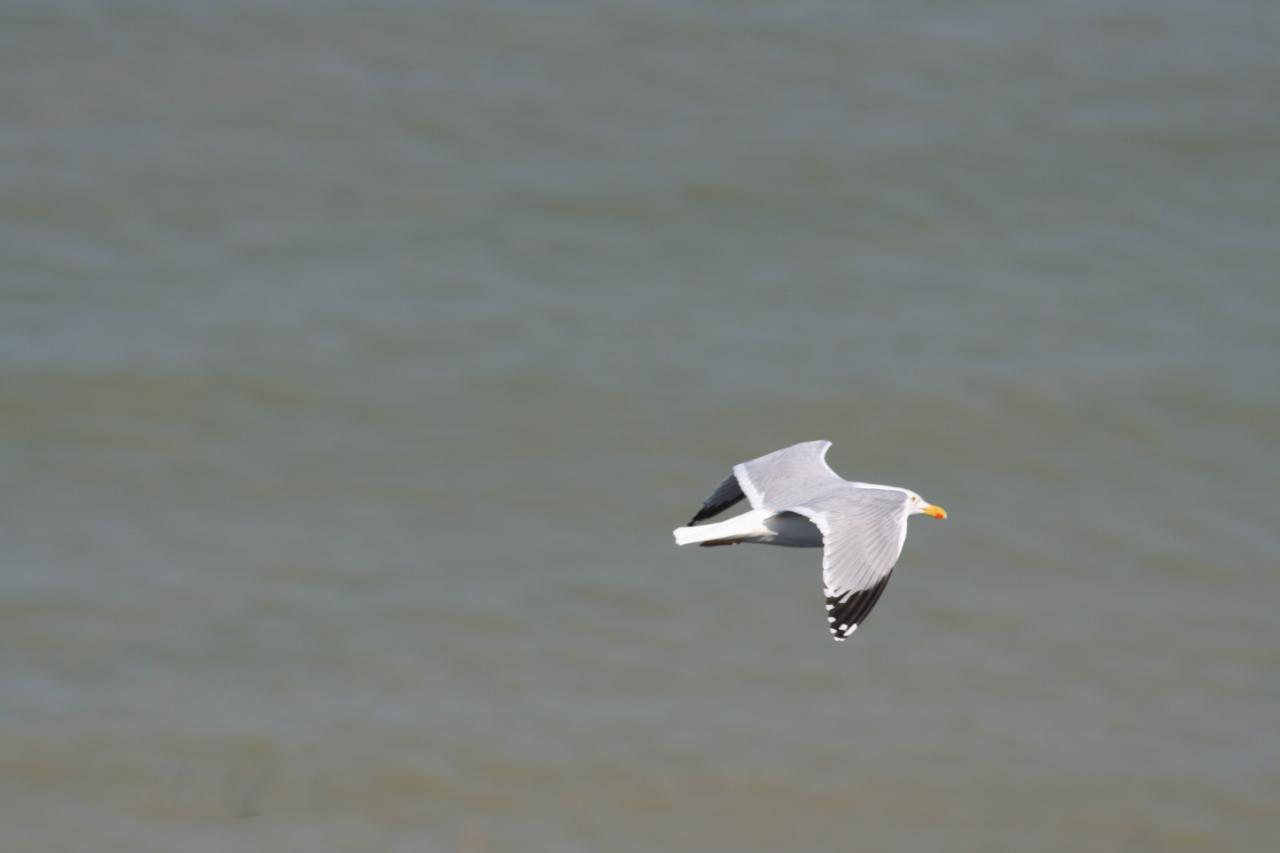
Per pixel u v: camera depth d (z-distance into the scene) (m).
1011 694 17.89
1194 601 19.36
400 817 16.20
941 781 16.67
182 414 21.88
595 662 18.19
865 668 18.25
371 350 22.89
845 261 24.86
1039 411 22.14
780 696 17.73
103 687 17.70
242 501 20.56
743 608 19.05
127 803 16.33
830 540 9.45
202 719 17.31
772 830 16.03
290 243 24.98
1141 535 20.36
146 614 18.72
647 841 15.95
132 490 20.73
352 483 20.89
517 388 22.22
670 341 23.25
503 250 24.88
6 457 21.12
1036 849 15.98
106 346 22.91
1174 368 22.88
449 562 19.61
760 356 22.91
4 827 15.95
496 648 18.34
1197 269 24.80
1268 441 21.70
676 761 16.86
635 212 25.53
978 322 23.70
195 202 25.67
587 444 21.42
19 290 23.95
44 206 25.48
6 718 17.20
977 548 20.16
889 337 23.41
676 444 21.44
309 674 17.94
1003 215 25.75
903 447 21.56
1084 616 19.11
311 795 16.39
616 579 19.39
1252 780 16.78
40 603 18.78
